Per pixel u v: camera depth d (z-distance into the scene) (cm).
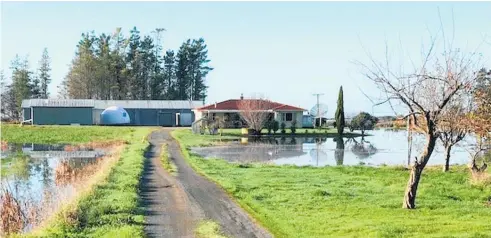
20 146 5050
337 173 2683
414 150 4619
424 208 1700
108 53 10900
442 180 2409
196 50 11594
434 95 1986
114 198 1803
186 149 4266
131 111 8256
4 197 2028
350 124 7081
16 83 10519
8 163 3631
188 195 1970
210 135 5956
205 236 1343
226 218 1562
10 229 1588
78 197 1794
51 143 5391
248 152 4344
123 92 10919
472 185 2198
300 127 7612
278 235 1355
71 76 10931
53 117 7819
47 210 1798
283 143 5331
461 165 3250
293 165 3158
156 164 3094
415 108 1833
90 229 1375
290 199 1852
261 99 7131
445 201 1833
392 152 4450
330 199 1852
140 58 10875
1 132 6200
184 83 11556
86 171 3034
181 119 8275
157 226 1455
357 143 5459
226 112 7281
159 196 1950
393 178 2461
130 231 1338
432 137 1688
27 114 7925
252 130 6203
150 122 8288
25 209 1859
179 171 2750
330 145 5153
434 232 1355
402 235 1321
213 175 2545
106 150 4550
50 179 2794
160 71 11406
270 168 2934
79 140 5697
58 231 1343
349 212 1628
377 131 7650
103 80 10819
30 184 2595
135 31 11206
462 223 1466
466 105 2480
